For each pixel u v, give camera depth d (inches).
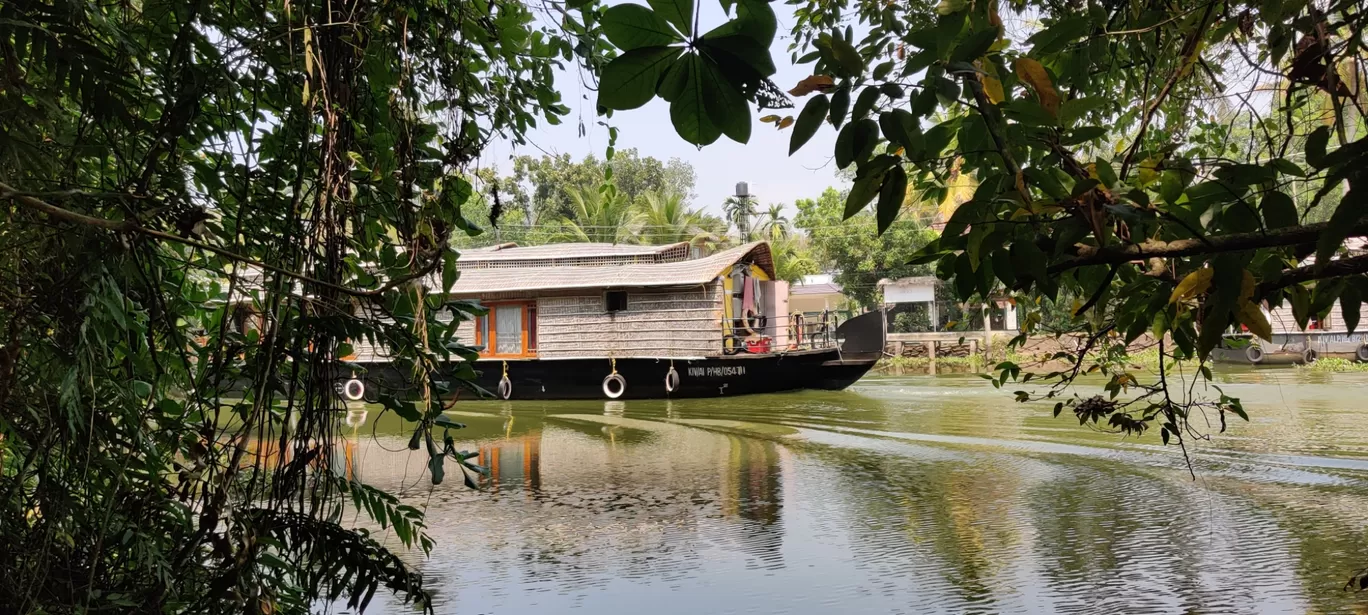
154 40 79.7
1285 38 70.6
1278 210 54.7
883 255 1277.1
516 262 773.9
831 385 713.0
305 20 71.6
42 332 70.0
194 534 75.2
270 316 75.7
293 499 79.1
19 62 66.7
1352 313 59.6
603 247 814.5
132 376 75.9
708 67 43.7
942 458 355.3
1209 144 117.3
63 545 78.1
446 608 174.4
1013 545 218.5
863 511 262.4
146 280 69.9
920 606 174.4
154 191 76.3
